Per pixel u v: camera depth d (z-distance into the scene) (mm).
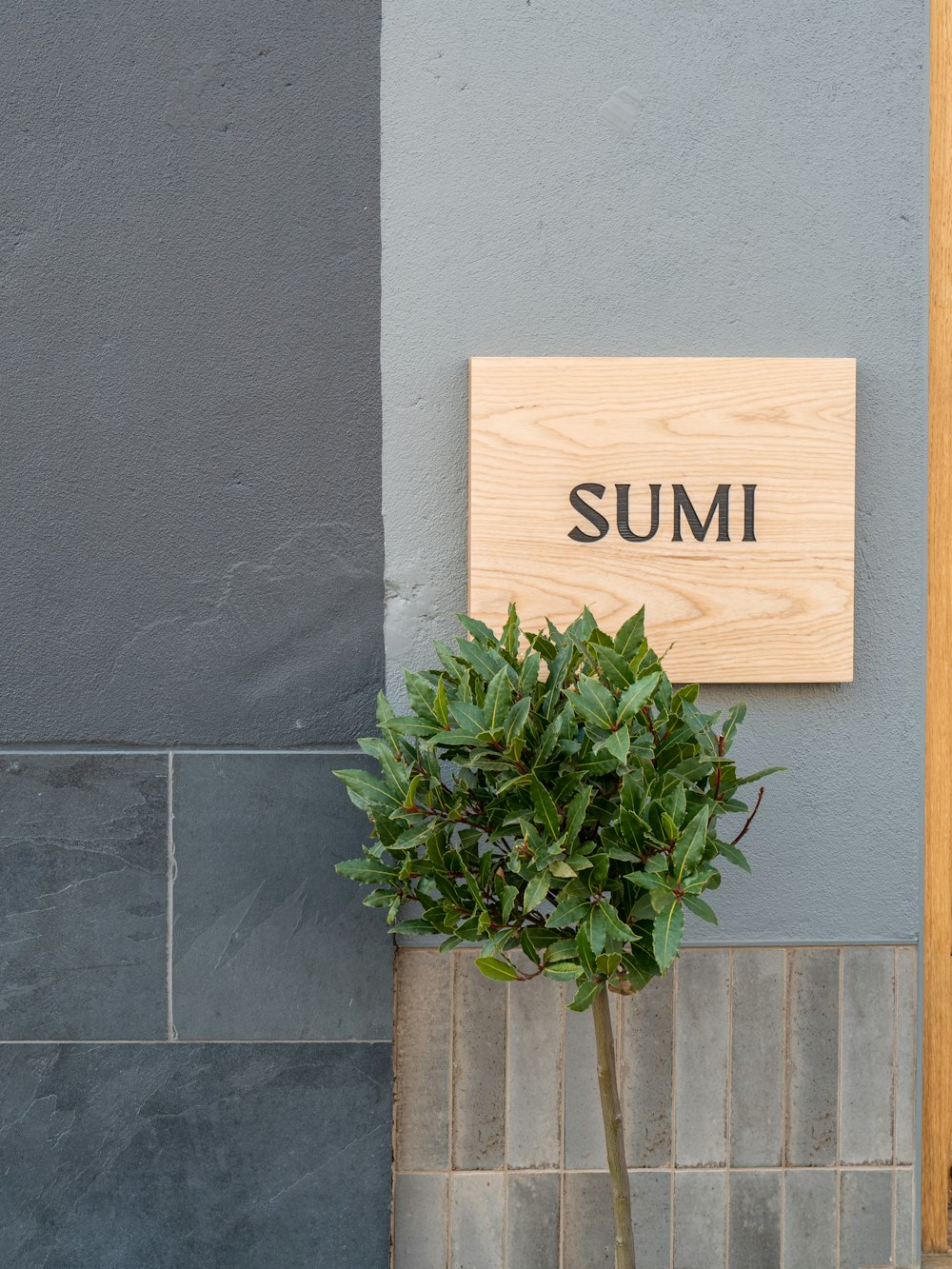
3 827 2080
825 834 2174
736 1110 2170
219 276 2086
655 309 2133
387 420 2109
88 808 2088
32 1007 2082
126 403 2088
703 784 1763
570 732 1649
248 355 2092
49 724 2096
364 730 2115
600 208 2119
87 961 2088
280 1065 2094
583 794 1558
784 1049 2174
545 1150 2146
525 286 2117
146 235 2080
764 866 2170
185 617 2102
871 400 2162
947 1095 2314
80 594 2094
